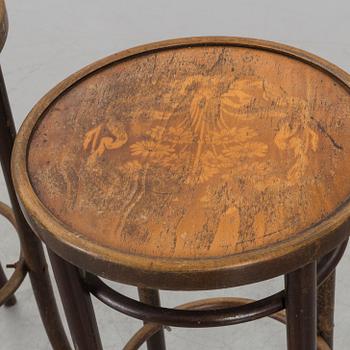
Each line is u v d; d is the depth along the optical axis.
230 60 1.74
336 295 2.61
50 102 1.64
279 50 1.73
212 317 1.46
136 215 1.37
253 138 1.52
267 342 2.49
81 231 1.34
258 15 3.88
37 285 2.22
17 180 1.44
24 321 2.64
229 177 1.43
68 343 2.38
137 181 1.44
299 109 1.58
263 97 1.63
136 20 3.92
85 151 1.52
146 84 1.69
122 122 1.59
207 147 1.51
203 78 1.70
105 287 1.54
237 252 1.27
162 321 1.48
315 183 1.39
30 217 1.39
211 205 1.37
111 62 1.75
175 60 1.76
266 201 1.37
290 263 1.27
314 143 1.49
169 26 3.84
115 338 2.54
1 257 2.84
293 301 1.43
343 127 1.52
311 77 1.67
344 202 1.34
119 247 1.30
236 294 2.64
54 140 1.56
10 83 3.57
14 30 3.95
